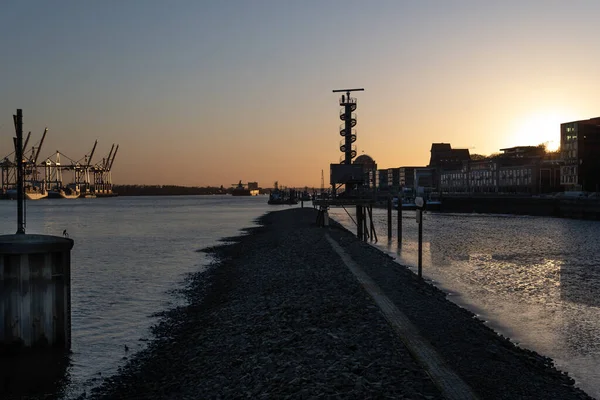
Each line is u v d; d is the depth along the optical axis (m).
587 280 32.69
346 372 11.83
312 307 19.34
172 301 26.75
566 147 157.50
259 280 28.98
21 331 15.76
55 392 14.04
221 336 17.69
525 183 183.50
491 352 14.70
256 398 11.10
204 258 45.69
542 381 12.94
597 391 14.12
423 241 61.16
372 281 24.97
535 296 27.58
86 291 29.66
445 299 24.58
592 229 80.38
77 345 18.48
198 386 13.10
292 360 13.29
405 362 12.54
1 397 13.70
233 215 140.50
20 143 17.52
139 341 19.16
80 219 120.50
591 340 19.47
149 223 103.81
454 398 10.23
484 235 69.38
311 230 61.09
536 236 67.31
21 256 15.58
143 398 13.31
